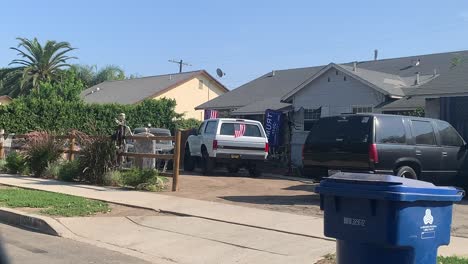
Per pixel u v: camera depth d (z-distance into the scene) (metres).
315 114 24.31
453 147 13.27
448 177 13.17
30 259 7.58
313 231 9.10
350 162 12.20
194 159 20.27
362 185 4.83
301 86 24.67
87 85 70.06
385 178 4.93
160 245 8.70
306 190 14.68
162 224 10.00
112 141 15.83
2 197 12.55
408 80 24.81
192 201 12.26
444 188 4.99
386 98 21.77
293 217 10.34
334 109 23.58
